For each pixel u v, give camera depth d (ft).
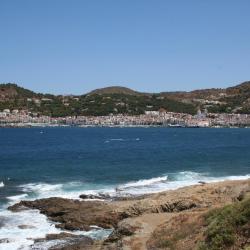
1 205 155.22
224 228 70.28
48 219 136.98
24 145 479.00
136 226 98.94
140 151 402.52
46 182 209.05
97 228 128.47
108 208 141.79
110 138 633.20
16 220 135.33
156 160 317.01
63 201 152.76
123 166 276.62
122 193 176.65
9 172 244.63
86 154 367.66
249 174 241.76
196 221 87.76
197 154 369.30
